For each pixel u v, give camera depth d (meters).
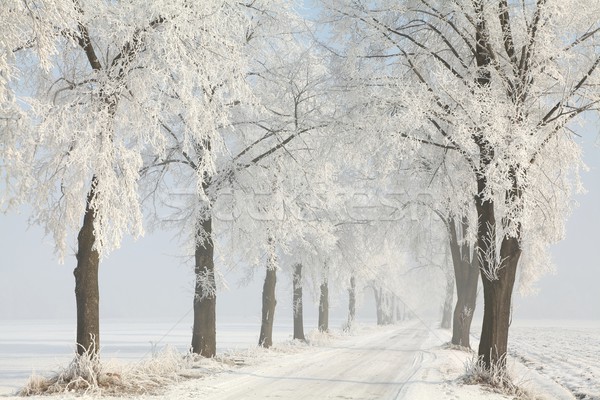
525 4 13.67
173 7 11.45
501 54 13.93
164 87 11.88
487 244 14.02
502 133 12.20
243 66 13.24
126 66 11.58
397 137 13.69
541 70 13.47
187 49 12.22
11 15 9.54
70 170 11.34
